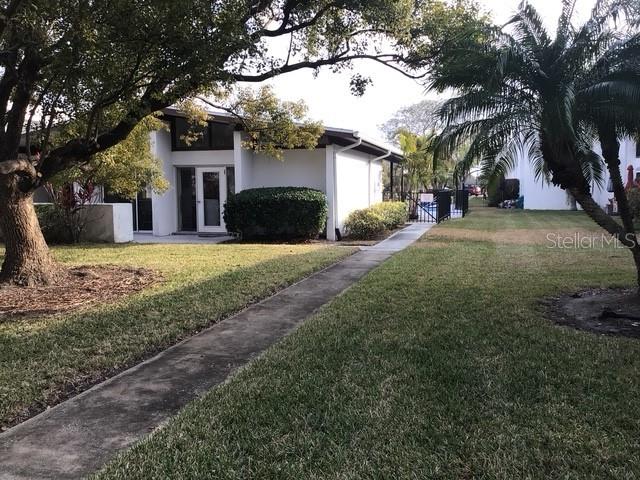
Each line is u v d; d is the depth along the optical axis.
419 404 3.64
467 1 8.87
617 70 5.89
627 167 21.03
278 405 3.70
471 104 6.09
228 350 5.10
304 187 15.36
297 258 10.68
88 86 6.49
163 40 6.09
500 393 3.79
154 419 3.62
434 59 8.91
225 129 17.05
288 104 12.28
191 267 9.67
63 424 3.55
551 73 5.98
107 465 2.98
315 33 9.48
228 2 6.42
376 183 22.52
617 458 2.90
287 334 5.53
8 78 7.38
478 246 12.45
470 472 2.82
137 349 5.05
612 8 5.82
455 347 4.85
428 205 23.83
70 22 5.69
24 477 2.88
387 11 8.25
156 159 14.58
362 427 3.34
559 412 3.47
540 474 2.77
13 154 7.70
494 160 6.27
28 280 7.97
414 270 9.05
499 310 6.17
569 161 6.20
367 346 4.93
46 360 4.73
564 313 6.11
